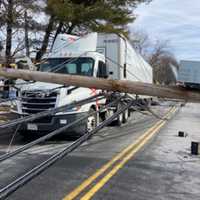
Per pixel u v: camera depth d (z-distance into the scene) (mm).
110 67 14930
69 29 22922
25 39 21453
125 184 6070
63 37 12219
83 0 23047
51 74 4703
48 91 9039
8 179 6062
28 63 11711
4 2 19750
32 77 4781
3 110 12797
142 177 6543
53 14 21344
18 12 20234
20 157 7840
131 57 17219
